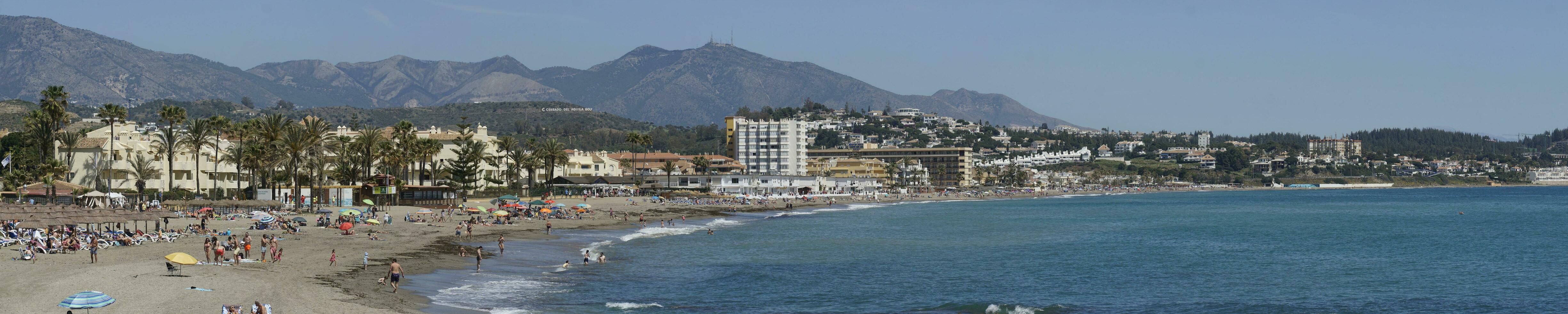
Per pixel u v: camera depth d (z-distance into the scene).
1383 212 194.75
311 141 118.62
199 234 75.12
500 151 196.25
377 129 138.12
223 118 135.00
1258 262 81.50
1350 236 114.75
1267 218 164.75
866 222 138.62
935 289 62.41
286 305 42.72
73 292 42.91
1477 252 91.69
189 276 49.34
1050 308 55.66
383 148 137.12
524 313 47.66
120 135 139.38
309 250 68.31
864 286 63.25
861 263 76.50
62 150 132.88
